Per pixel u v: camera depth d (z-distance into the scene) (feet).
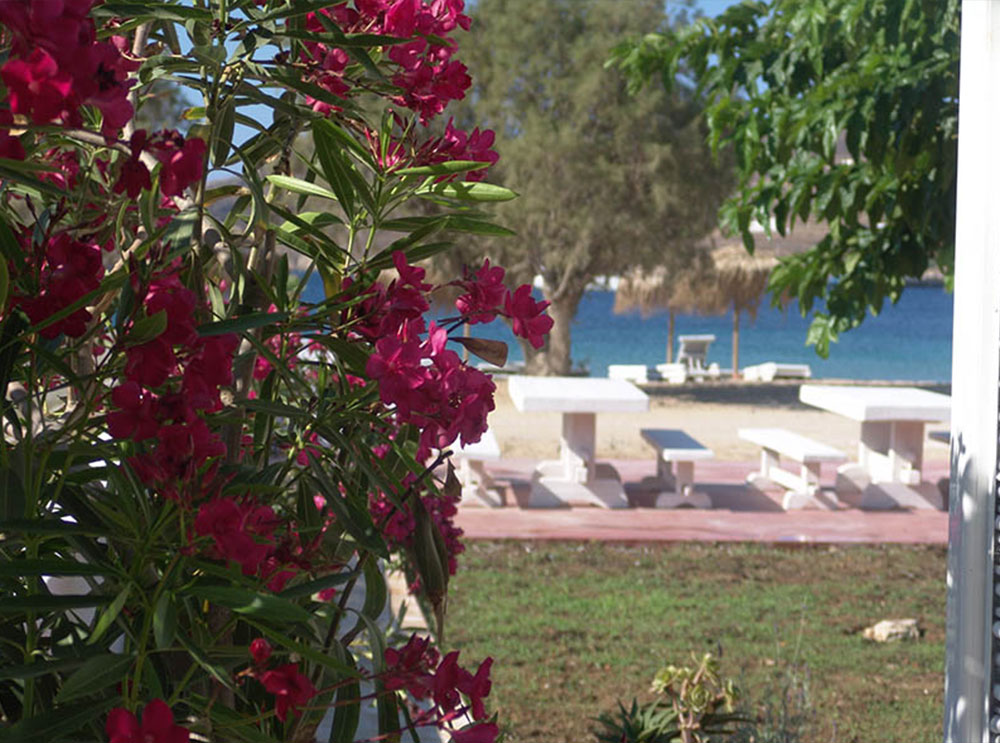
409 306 4.62
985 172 6.07
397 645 11.54
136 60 4.54
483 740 4.57
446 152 4.99
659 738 10.29
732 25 20.65
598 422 56.70
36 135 4.39
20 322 3.87
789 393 74.33
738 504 30.94
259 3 4.81
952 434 6.43
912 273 19.08
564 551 25.38
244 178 4.54
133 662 3.69
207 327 3.92
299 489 4.90
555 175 69.77
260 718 4.09
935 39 16.15
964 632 6.18
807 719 14.82
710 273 80.23
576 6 70.54
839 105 17.37
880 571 23.98
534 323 4.81
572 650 18.42
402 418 4.25
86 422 4.16
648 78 22.13
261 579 4.35
